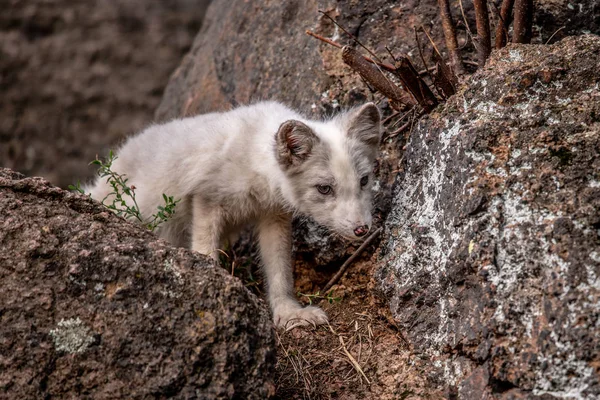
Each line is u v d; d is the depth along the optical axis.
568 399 4.43
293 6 8.77
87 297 4.81
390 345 6.01
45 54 15.95
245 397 4.74
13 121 15.61
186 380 4.65
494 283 4.98
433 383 5.39
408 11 7.87
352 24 8.00
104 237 5.05
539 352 4.60
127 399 4.61
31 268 4.87
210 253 7.28
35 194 5.27
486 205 5.20
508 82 5.59
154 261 4.94
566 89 5.43
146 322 4.73
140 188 7.60
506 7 6.82
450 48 7.00
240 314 4.82
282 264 7.41
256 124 7.21
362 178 6.81
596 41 5.58
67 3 16.28
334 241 7.36
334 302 6.98
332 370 5.85
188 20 16.84
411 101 6.73
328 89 7.84
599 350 4.40
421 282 5.74
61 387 4.64
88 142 15.71
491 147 5.34
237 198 7.20
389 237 6.32
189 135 7.40
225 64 9.37
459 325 5.25
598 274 4.55
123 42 16.39
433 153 5.93
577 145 5.03
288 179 6.86
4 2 15.98
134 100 16.08
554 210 4.87
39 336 4.70
